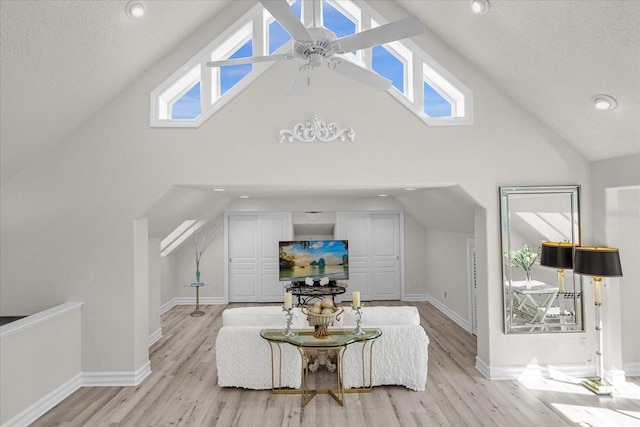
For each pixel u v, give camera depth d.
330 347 3.52
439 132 4.23
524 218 4.23
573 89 3.54
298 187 4.35
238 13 4.21
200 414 3.51
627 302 4.31
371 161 4.20
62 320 3.85
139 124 4.13
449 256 6.81
